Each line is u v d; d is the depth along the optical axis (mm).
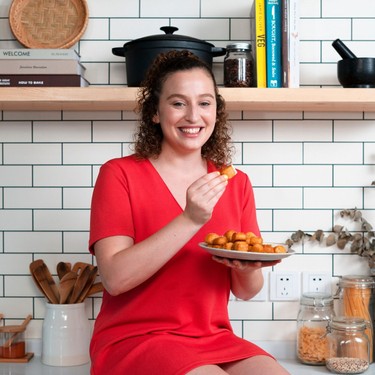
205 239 1843
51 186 2533
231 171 1831
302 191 2535
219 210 1956
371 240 2533
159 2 2521
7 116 2523
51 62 2283
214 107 1920
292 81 2287
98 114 2523
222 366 1754
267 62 2297
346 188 2537
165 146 1970
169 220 1885
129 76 2299
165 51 2225
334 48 2410
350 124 2529
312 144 2533
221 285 1919
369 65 2285
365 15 2523
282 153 2529
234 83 2332
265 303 2525
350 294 2412
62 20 2504
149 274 1736
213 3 2520
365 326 2316
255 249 1759
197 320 1856
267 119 2525
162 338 1762
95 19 2521
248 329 2521
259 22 2309
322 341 2377
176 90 1865
